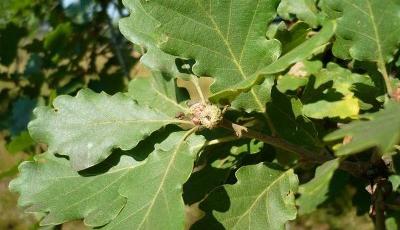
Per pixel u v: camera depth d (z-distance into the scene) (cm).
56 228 27
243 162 23
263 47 19
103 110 21
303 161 21
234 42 19
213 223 20
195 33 19
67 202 20
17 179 21
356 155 23
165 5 19
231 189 20
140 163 20
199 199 23
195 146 20
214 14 19
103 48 42
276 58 19
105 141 20
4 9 44
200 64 19
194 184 23
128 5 22
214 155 23
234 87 18
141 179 19
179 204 18
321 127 24
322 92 23
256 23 19
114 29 42
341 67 23
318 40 16
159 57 21
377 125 13
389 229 25
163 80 23
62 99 21
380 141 12
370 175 21
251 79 17
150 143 20
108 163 20
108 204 19
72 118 21
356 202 28
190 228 20
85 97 21
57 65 40
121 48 41
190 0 19
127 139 20
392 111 14
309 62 25
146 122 20
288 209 20
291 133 21
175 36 19
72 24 39
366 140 12
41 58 41
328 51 26
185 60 21
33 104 40
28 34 42
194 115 20
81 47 41
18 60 43
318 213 69
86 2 43
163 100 23
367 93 22
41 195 20
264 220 20
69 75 40
